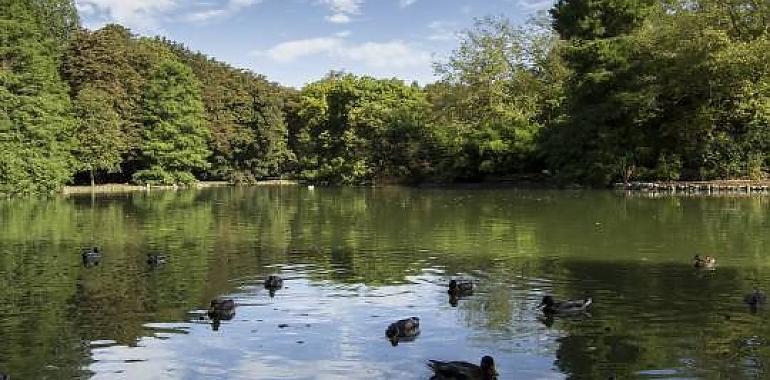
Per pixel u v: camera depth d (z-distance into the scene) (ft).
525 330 52.80
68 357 47.11
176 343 50.11
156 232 114.52
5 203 177.17
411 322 51.96
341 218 136.77
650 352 47.21
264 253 90.48
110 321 56.03
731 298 61.87
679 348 47.96
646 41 195.11
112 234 111.75
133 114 263.70
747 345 48.39
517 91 257.34
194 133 282.77
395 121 276.00
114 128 240.73
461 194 203.72
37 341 50.67
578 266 78.54
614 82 204.33
